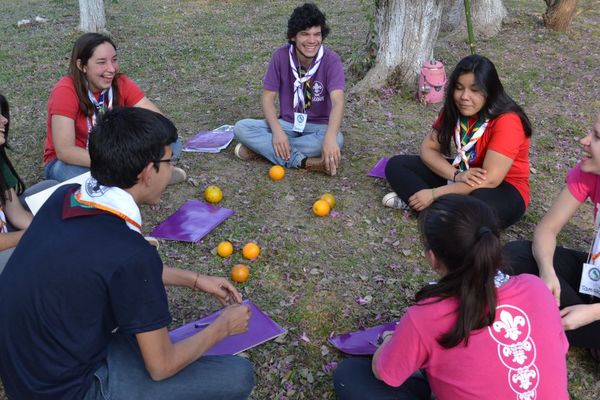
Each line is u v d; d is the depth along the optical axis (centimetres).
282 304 339
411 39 641
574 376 292
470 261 182
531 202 455
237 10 1123
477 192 373
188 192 461
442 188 389
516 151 365
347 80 707
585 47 861
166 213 433
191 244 392
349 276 364
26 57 830
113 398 203
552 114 631
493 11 912
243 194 457
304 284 357
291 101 497
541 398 186
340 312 334
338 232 410
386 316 330
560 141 564
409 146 544
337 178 482
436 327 189
